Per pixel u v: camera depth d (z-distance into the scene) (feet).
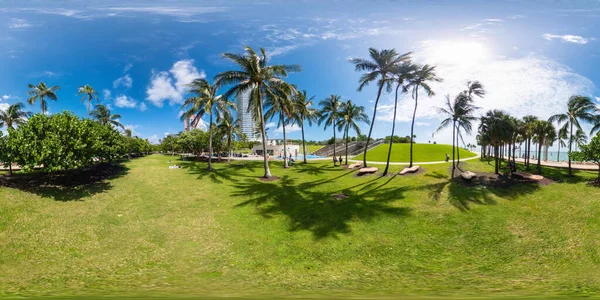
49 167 67.26
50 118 78.13
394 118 99.86
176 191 83.51
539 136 96.73
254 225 57.82
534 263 40.37
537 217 54.34
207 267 39.81
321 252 45.29
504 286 32.17
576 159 74.23
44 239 45.03
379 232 52.90
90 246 45.03
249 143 330.34
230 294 29.07
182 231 53.88
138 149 255.29
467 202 63.82
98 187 80.43
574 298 26.58
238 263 41.34
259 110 101.65
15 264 37.32
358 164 122.72
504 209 58.95
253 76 96.53
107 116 197.57
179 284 33.17
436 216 58.70
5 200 56.39
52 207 59.47
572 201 58.95
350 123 138.51
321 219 60.23
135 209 65.57
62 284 32.07
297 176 108.06
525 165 110.63
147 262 40.78
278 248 46.78
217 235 52.37
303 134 148.97
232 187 90.33
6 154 68.85
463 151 222.69
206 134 188.03
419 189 76.28
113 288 30.96
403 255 44.27
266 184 93.86
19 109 139.13
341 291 30.71
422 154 205.26
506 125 82.58
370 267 40.29
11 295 27.81
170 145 297.74
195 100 126.52
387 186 83.61
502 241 47.44
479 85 94.27
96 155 84.69
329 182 96.12
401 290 30.96
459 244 47.60
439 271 38.68
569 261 39.86
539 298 26.58
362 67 97.30
